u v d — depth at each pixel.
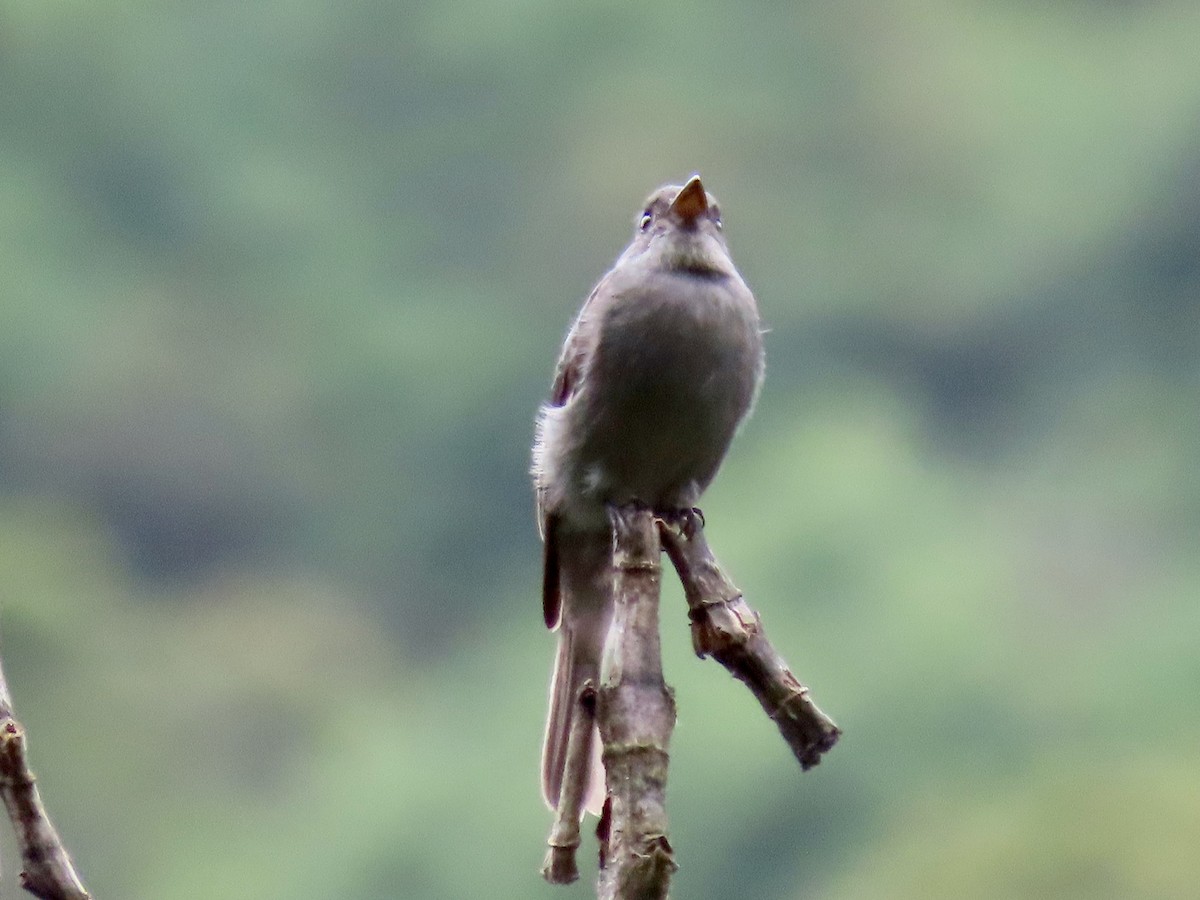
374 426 28.19
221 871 17.61
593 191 32.47
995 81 34.16
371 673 22.53
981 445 29.00
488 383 28.73
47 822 3.48
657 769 3.63
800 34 34.31
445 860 17.50
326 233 31.66
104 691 18.48
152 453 27.52
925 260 31.61
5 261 29.61
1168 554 24.75
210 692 20.69
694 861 16.30
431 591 26.28
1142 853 12.59
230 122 32.66
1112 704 19.31
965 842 13.73
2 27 31.94
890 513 23.23
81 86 32.03
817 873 16.16
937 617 20.59
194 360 28.48
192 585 25.64
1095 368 30.38
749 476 23.98
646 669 3.74
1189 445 28.00
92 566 21.95
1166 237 31.11
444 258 31.75
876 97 34.00
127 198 31.55
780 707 4.09
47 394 28.08
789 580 21.70
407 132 33.00
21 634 18.36
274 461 27.66
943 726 19.17
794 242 32.19
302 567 26.47
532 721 19.70
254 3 33.59
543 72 33.47
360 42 33.38
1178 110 32.59
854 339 30.92
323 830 18.12
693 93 33.88
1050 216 31.91
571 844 4.21
